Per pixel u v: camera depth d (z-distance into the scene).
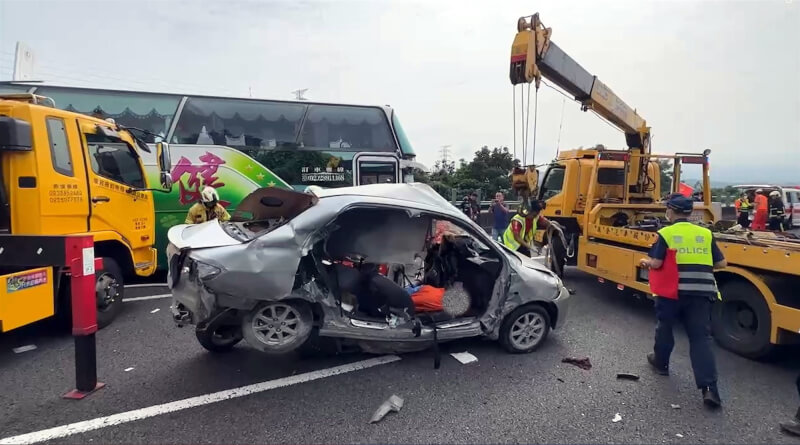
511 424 3.36
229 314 3.80
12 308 4.13
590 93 8.04
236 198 8.70
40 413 3.38
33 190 4.68
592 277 8.71
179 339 4.99
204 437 3.12
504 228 12.01
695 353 3.77
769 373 4.36
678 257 3.90
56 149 4.95
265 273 3.57
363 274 4.25
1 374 4.09
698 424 3.41
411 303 4.24
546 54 7.17
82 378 3.68
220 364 4.31
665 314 4.00
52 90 8.02
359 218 4.55
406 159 9.82
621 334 5.40
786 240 5.10
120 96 8.30
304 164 9.12
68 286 5.04
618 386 4.01
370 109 9.70
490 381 4.06
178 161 8.39
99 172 5.59
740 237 5.30
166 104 8.47
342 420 3.37
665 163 8.95
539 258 9.00
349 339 4.14
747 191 17.36
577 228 8.75
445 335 4.35
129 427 3.21
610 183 8.86
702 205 7.95
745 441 3.19
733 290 4.82
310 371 4.19
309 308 3.87
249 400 3.64
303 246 3.71
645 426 3.37
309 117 9.26
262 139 8.94
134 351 4.62
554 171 9.53
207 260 3.49
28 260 3.71
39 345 4.82
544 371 4.29
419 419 3.41
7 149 4.50
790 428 3.28
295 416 3.41
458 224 4.39
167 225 8.35
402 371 4.23
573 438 3.20
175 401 3.59
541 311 4.75
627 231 6.19
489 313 4.55
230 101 8.82
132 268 6.08
